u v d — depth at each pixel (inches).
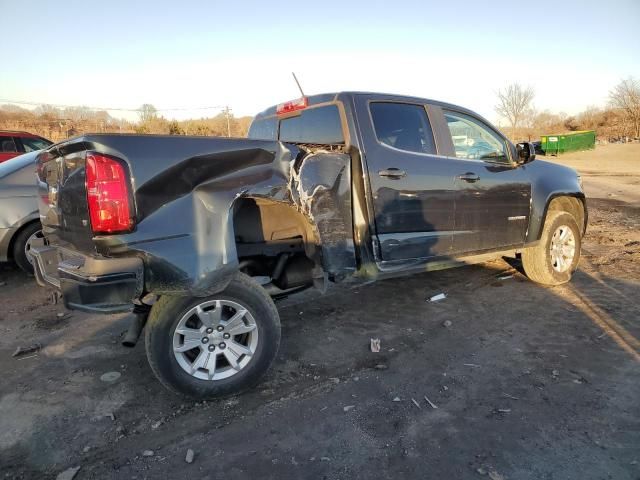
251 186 123.4
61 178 123.4
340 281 152.7
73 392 129.3
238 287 123.0
